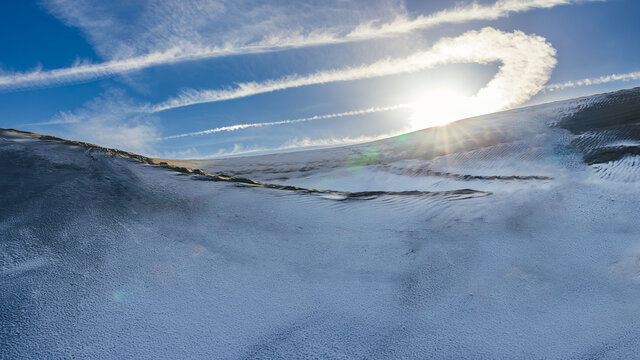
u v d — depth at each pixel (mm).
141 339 4008
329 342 4117
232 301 4812
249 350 3969
